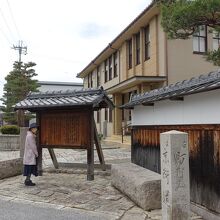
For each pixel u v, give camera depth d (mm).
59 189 8766
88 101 9453
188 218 5352
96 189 8695
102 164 11000
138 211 6766
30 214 6641
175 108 7523
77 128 10125
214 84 5645
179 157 5367
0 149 20422
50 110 10539
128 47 22562
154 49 18062
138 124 10008
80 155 16531
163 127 8148
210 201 6117
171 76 17188
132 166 8891
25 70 31312
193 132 6754
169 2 10180
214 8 8406
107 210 6875
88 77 35281
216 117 5953
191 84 7039
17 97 30156
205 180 6297
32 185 9219
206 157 6273
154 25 17984
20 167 11281
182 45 17453
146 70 19297
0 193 8508
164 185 5516
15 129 22719
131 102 10148
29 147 9305
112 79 26203
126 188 7793
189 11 8719
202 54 17328
